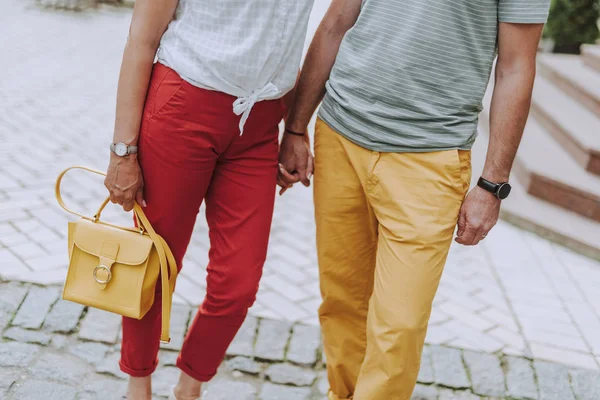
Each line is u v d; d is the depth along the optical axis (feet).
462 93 5.88
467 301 10.87
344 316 7.06
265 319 9.29
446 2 5.62
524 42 5.60
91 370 7.86
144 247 6.10
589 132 16.65
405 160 6.02
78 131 16.46
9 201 11.83
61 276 9.53
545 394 8.57
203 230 12.03
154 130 5.83
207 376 6.77
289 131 6.94
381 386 5.94
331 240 6.73
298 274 10.93
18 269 9.55
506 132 5.78
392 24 5.87
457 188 5.98
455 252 12.74
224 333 6.53
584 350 9.77
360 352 7.13
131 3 36.76
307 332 9.13
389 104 6.00
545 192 15.23
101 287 6.15
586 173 15.44
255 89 5.81
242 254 6.26
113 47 27.07
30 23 29.55
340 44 6.54
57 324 8.46
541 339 9.93
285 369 8.39
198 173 6.00
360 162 6.24
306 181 7.09
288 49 5.82
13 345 8.00
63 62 23.45
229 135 5.93
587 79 20.27
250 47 5.54
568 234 13.74
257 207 6.29
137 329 6.61
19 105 17.83
